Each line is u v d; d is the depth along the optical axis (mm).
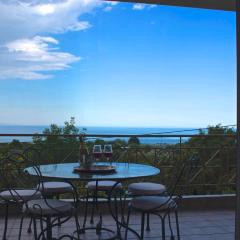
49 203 3053
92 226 3918
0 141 4598
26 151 3818
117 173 3061
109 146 3439
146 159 4945
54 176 2873
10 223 4023
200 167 5012
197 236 3691
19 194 3266
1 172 3439
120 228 3799
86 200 4031
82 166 3246
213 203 4805
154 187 3553
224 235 3725
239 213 2320
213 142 5121
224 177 5129
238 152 2314
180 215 4445
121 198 3943
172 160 4934
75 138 4812
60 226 3910
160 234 3725
